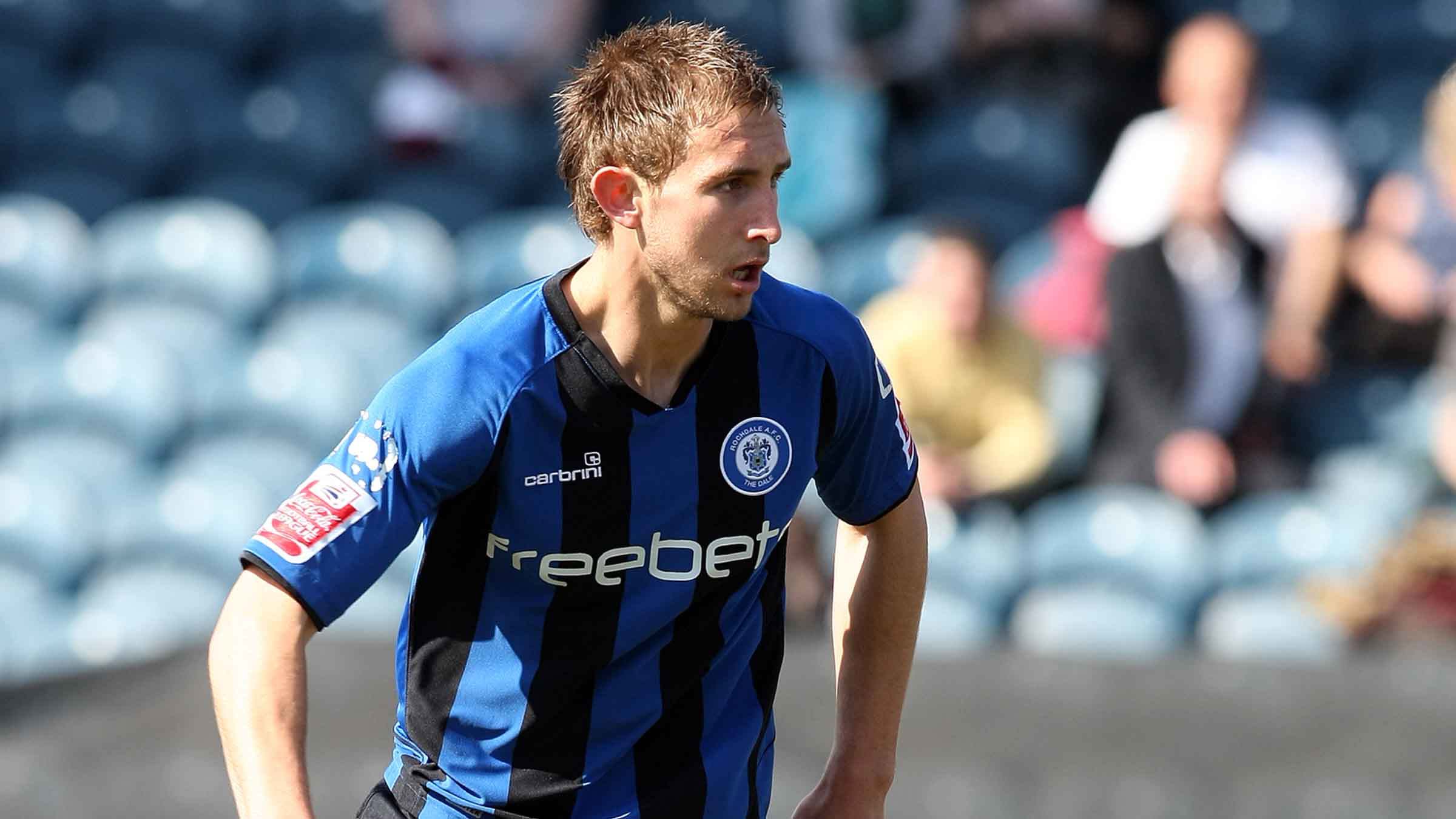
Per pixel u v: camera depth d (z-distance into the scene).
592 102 7.79
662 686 8.36
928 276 22.33
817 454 8.47
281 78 32.22
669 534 8.08
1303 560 21.20
